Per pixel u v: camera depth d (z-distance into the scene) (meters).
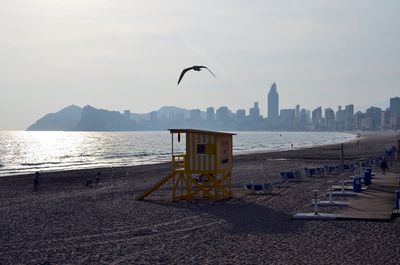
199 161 29.77
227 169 31.16
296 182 40.66
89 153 125.12
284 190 34.94
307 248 16.75
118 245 17.69
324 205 26.31
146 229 20.80
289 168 60.44
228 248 16.91
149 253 16.36
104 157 107.50
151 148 153.38
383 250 16.30
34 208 28.33
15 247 17.64
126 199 31.81
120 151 134.38
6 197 35.12
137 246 17.47
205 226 21.30
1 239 19.16
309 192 33.31
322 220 22.11
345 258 15.29
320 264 14.62
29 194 37.16
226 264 14.77
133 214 25.09
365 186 35.16
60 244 18.03
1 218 24.55
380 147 126.69
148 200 30.89
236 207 27.03
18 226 22.16
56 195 35.84
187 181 30.34
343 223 21.27
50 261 15.50
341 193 30.44
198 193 33.12
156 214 24.89
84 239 18.89
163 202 29.73
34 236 19.69
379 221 21.53
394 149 82.75
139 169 63.69
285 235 19.00
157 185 31.05
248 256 15.72
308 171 46.31
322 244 17.31
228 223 21.97
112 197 33.31
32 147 161.12
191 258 15.57
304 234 19.11
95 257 15.91
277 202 28.69
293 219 22.53
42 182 47.94
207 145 29.52
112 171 60.09
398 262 14.77
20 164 88.00
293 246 17.08
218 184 30.50
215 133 29.02
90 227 21.56
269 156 90.81
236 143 198.75
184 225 21.62
